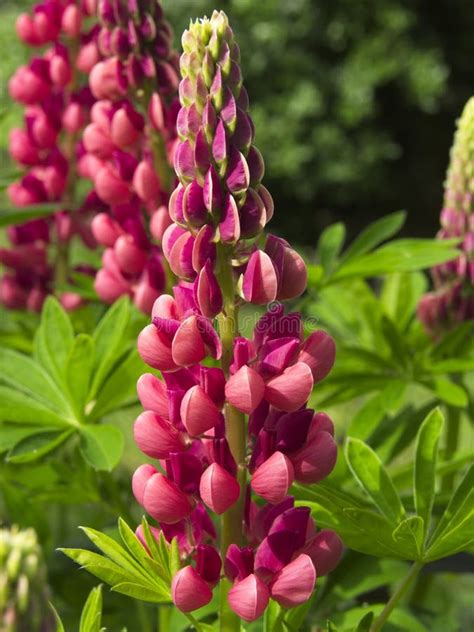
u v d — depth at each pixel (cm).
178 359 71
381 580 92
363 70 445
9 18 322
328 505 77
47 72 110
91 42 108
